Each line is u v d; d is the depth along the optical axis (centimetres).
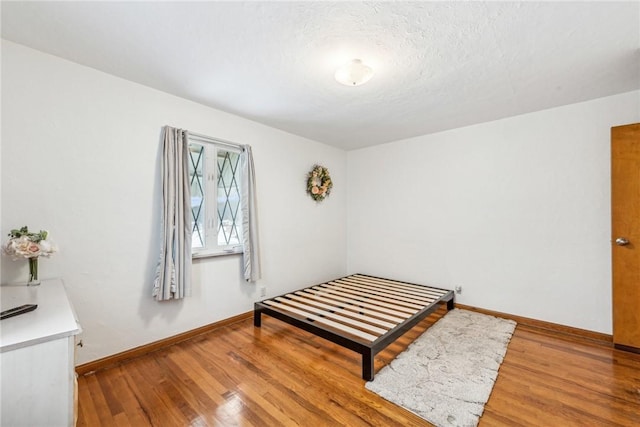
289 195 373
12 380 100
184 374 207
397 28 166
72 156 205
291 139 376
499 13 153
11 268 180
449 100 268
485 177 330
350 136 388
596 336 264
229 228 313
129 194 233
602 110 262
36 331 108
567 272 281
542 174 294
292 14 155
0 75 178
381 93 253
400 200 407
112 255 224
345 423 159
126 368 215
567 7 148
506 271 317
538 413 164
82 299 210
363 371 201
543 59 198
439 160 367
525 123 303
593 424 155
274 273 354
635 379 196
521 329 288
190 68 213
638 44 180
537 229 297
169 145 248
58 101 199
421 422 159
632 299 234
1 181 179
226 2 145
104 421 160
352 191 465
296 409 170
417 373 205
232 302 307
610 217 259
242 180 313
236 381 199
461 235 349
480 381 194
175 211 250
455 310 341
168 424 159
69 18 158
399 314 263
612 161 241
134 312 236
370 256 442
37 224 191
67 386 109
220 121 295
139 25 164
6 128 180
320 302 302
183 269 253
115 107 225
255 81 232
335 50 189
